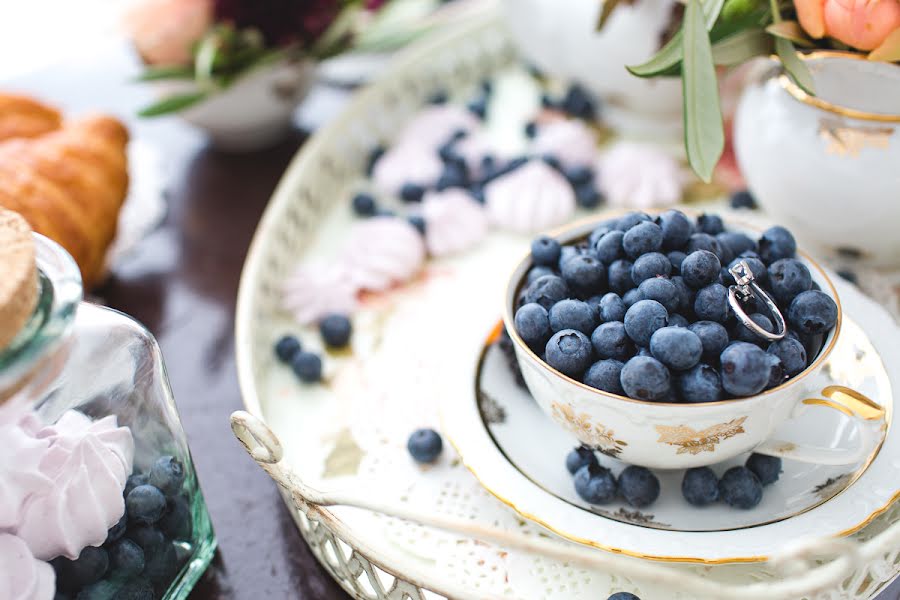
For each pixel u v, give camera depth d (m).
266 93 0.57
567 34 0.54
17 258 0.31
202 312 0.50
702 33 0.39
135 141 0.62
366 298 0.49
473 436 0.38
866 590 0.35
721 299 0.35
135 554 0.35
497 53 0.65
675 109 0.55
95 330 0.34
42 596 0.33
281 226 0.50
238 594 0.38
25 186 0.46
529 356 0.35
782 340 0.34
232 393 0.46
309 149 0.54
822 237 0.45
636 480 0.36
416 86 0.61
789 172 0.44
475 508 0.39
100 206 0.49
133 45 0.56
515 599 0.33
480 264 0.51
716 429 0.34
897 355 0.39
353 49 0.60
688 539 0.35
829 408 0.39
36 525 0.33
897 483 0.36
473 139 0.58
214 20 0.55
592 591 0.36
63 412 0.34
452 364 0.41
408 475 0.41
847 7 0.39
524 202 0.52
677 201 0.52
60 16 0.94
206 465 0.43
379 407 0.44
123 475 0.34
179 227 0.55
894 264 0.46
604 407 0.35
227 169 0.59
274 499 0.41
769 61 0.45
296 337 0.48
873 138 0.42
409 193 0.55
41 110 0.52
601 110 0.59
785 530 0.35
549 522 0.35
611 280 0.36
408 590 0.35
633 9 0.51
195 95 0.55
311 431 0.43
